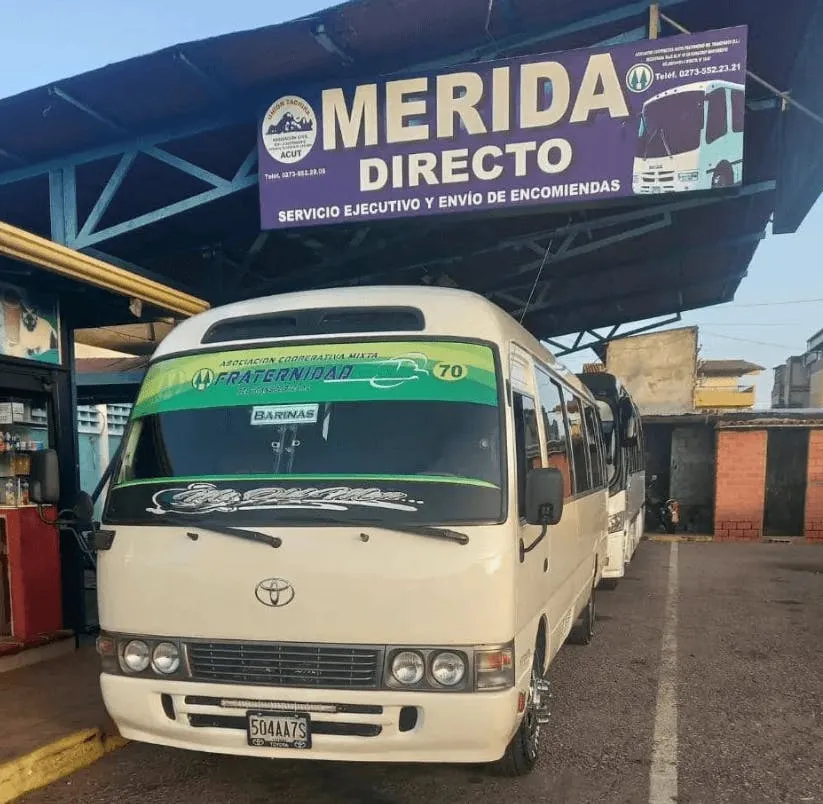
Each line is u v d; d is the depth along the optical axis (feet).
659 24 20.08
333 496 11.95
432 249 33.83
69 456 23.72
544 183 20.18
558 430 18.19
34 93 20.31
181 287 29.78
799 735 17.11
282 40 19.22
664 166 19.60
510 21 19.80
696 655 24.06
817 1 19.60
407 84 20.72
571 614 19.62
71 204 23.71
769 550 52.49
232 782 14.52
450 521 11.56
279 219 21.58
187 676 12.12
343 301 14.02
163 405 13.80
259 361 13.65
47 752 14.67
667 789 14.24
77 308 24.54
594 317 51.57
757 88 23.77
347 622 11.51
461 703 11.18
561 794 13.99
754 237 36.68
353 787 14.29
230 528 11.98
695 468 62.18
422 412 12.59
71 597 23.58
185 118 22.49
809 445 57.36
